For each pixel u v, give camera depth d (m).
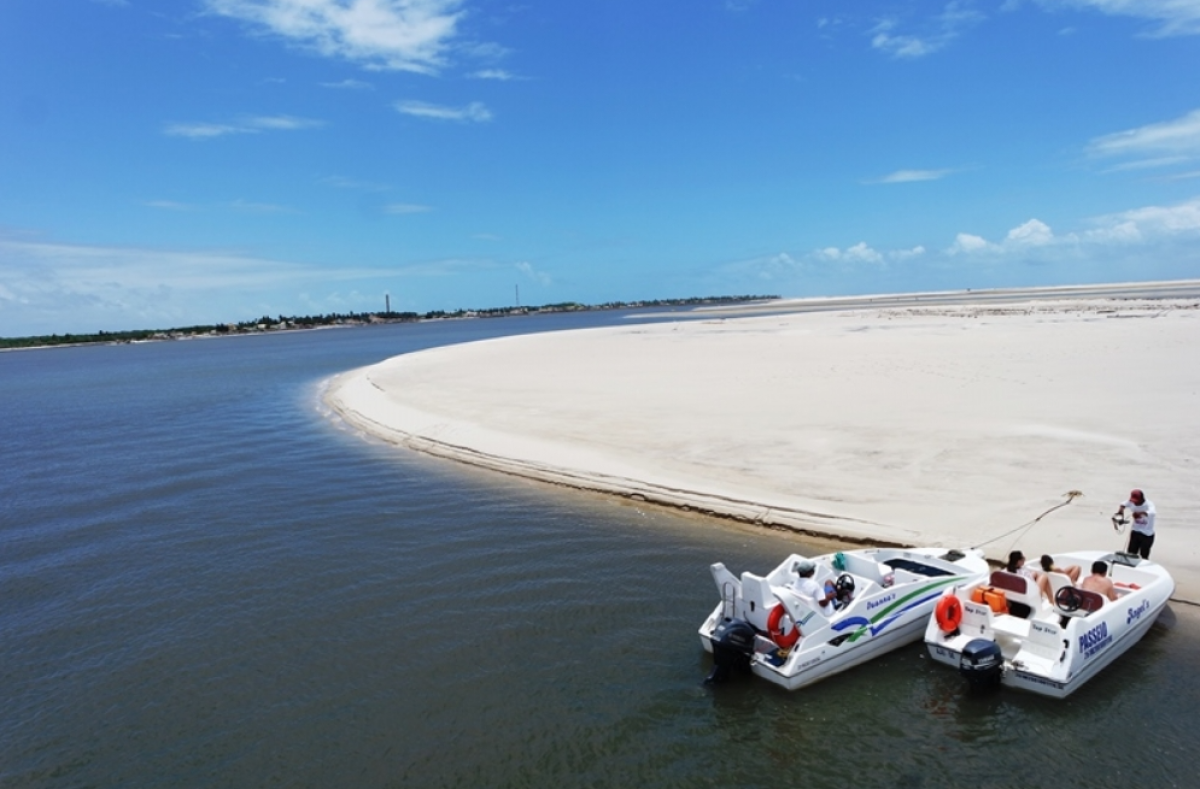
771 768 9.64
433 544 18.45
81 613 15.26
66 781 9.94
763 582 11.87
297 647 13.37
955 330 59.09
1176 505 16.27
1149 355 36.12
